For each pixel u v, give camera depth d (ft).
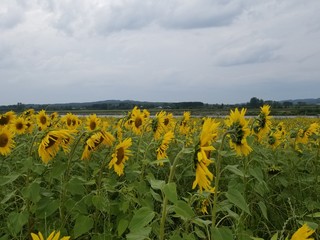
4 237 3.82
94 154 5.88
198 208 4.55
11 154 6.12
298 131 7.82
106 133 4.45
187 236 3.13
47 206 3.98
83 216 3.69
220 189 5.96
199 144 3.19
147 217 2.92
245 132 4.29
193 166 3.19
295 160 6.70
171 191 2.74
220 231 3.04
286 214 5.12
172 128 9.53
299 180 5.91
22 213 3.78
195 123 11.69
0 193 4.71
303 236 2.06
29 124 9.30
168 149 7.30
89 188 5.13
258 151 5.67
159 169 6.32
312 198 5.69
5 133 6.10
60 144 4.54
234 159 6.29
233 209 5.00
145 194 4.29
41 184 5.11
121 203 4.11
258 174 4.40
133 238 2.87
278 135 7.20
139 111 7.77
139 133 7.72
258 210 5.19
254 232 4.56
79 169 5.94
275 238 2.42
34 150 5.31
